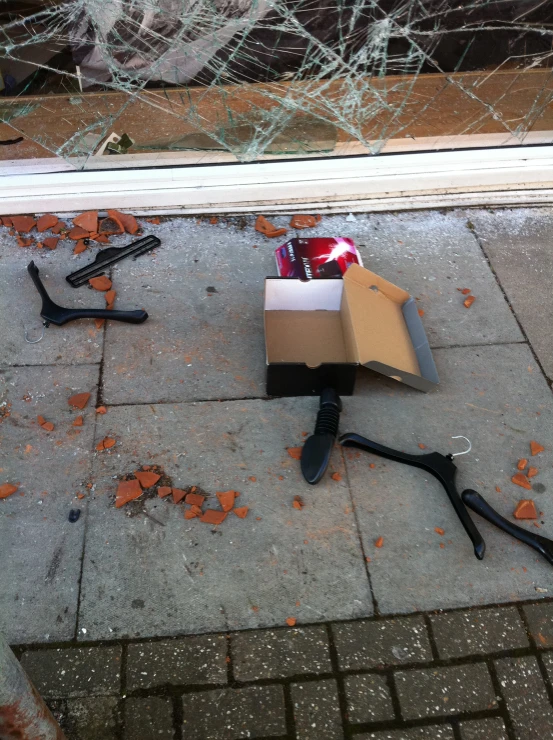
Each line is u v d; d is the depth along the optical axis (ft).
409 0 8.21
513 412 7.36
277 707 5.24
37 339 7.86
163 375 7.54
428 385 7.30
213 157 9.42
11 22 8.04
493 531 6.34
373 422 7.18
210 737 5.09
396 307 8.09
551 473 6.83
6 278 8.60
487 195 9.92
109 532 6.19
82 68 8.59
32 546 6.08
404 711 5.24
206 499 6.47
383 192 9.80
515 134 9.84
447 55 8.86
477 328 8.23
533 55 9.05
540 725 5.21
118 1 7.89
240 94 9.04
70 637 5.55
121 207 9.46
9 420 7.06
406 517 6.40
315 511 6.40
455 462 6.87
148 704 5.23
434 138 9.70
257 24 8.27
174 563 6.01
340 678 5.40
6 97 8.79
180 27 8.21
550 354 7.98
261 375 7.57
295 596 5.84
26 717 3.74
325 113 9.31
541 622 5.76
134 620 5.65
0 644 3.36
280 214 9.71
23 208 9.32
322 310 8.09
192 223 9.48
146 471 6.64
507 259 9.18
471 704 5.30
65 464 6.69
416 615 5.76
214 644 5.55
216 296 8.46
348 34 8.48
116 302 8.31
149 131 9.33
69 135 9.19
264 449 6.88
